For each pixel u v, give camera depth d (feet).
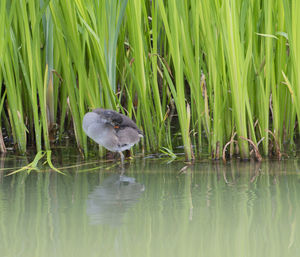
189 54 33.94
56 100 40.81
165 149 38.75
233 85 33.01
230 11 31.32
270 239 19.21
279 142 35.86
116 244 18.79
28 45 34.32
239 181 28.27
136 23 34.04
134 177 29.96
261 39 34.35
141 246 18.62
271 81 34.50
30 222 21.29
